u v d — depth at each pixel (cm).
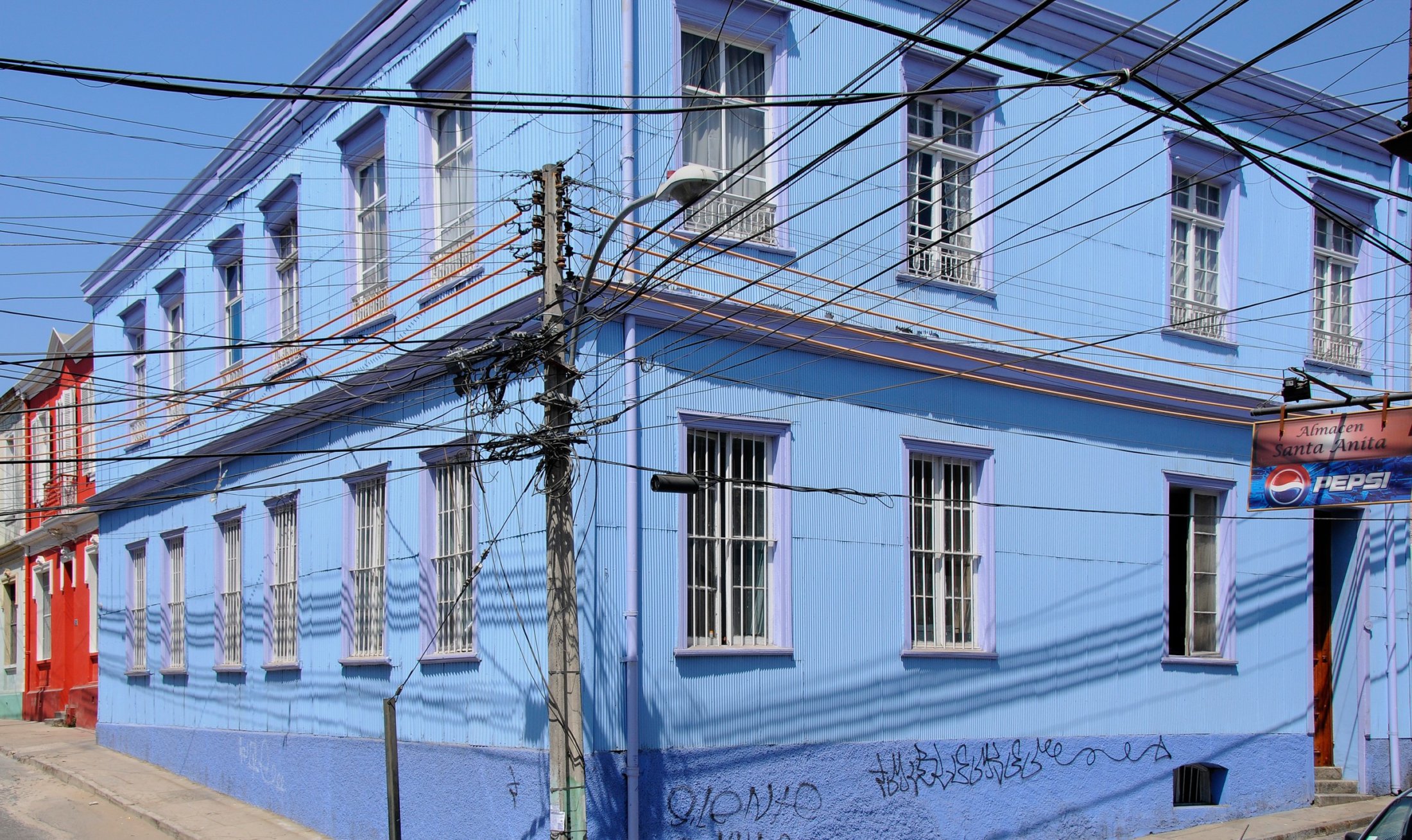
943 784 1398
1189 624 1691
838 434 1380
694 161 1334
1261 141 1806
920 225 1495
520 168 1328
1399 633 1873
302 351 1720
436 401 1427
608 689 1171
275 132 1803
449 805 1314
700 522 1277
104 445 2427
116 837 1586
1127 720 1584
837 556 1359
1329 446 1305
